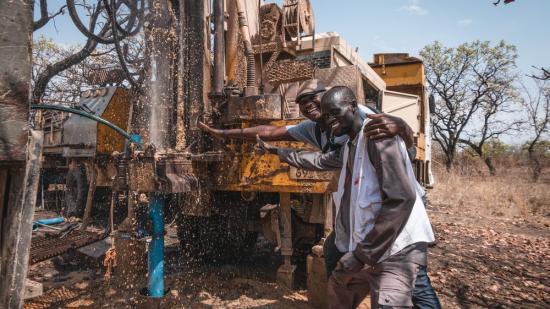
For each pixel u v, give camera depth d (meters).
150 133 3.35
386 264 1.96
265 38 4.51
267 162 3.58
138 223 3.13
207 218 4.60
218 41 3.58
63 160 8.77
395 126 1.90
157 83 3.39
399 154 1.90
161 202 3.14
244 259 4.98
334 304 2.33
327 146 2.69
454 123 22.27
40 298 3.49
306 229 4.16
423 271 2.13
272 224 3.93
